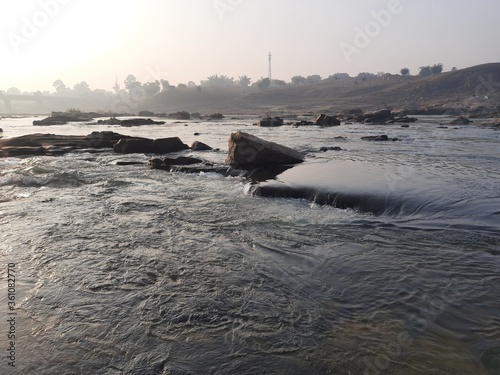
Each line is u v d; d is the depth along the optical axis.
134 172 14.75
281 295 5.09
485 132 31.83
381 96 120.25
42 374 3.57
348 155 17.55
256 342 4.08
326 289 5.24
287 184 10.98
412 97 113.81
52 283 5.38
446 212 8.15
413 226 7.58
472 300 4.85
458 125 42.66
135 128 44.88
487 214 7.86
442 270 5.68
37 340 4.07
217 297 5.03
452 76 118.31
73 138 22.67
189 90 168.75
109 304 4.83
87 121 65.62
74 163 16.81
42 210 9.25
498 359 3.77
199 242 7.05
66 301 4.89
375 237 7.13
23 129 43.16
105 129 42.84
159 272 5.77
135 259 6.25
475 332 4.21
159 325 4.38
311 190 10.20
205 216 8.74
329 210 9.09
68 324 4.38
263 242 7.02
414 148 20.42
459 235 7.00
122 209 9.38
